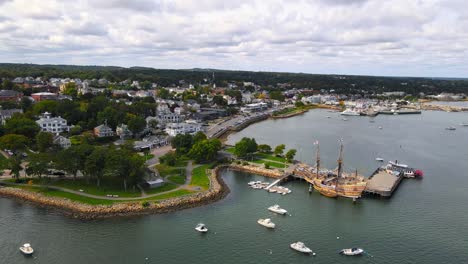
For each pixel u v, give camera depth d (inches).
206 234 5733.3
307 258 5137.8
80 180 7578.7
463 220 6520.7
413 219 6520.7
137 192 7116.1
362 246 5511.8
